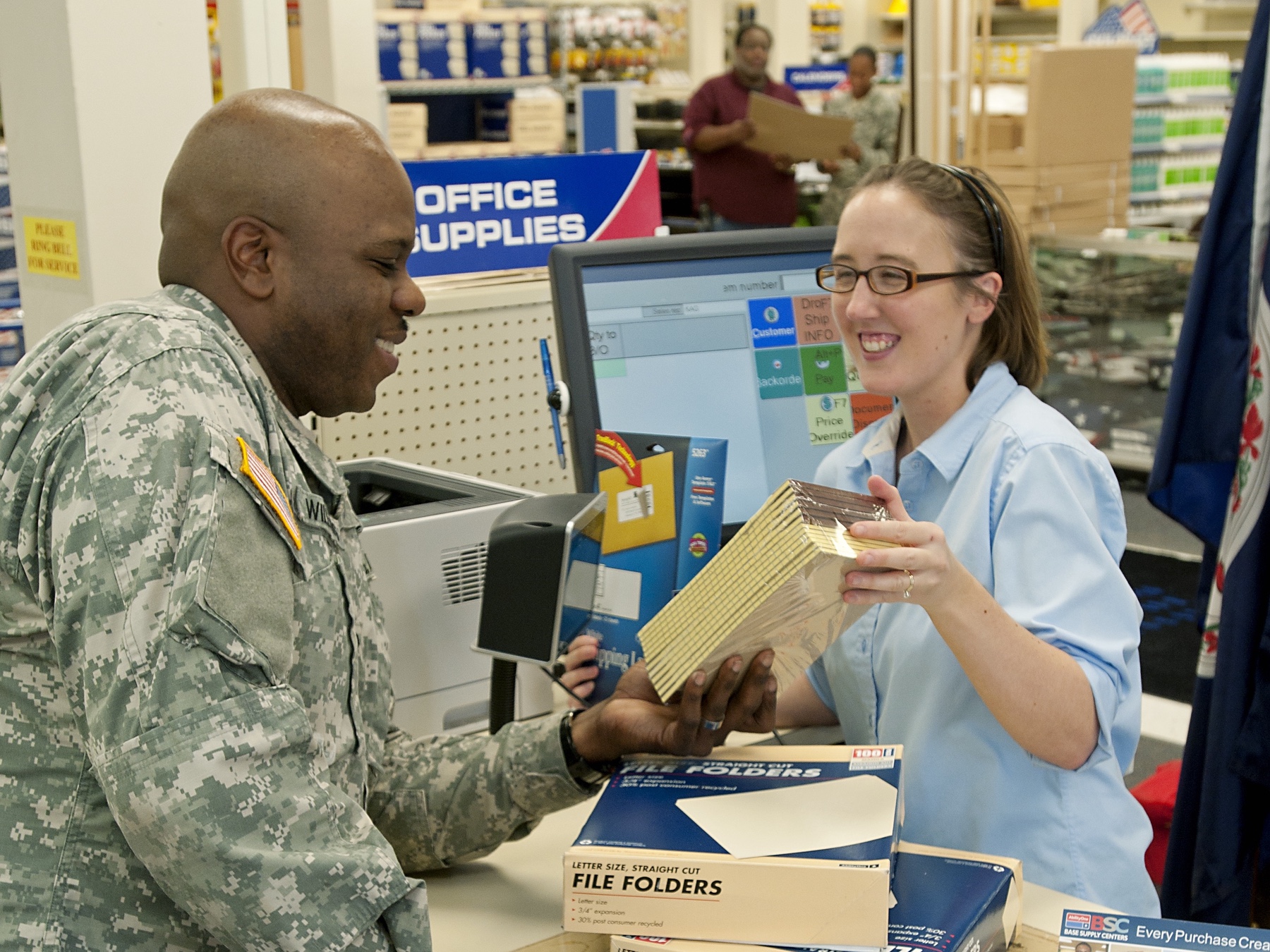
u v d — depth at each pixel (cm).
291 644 97
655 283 166
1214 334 196
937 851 109
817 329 175
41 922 93
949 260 137
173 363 93
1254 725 192
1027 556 130
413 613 150
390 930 94
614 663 145
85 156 200
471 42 679
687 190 711
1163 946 94
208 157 102
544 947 111
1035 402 142
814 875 95
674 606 112
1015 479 133
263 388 103
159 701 85
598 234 212
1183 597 445
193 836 85
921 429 151
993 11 775
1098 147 566
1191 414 201
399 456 195
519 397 204
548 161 206
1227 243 194
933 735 137
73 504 89
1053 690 121
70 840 94
